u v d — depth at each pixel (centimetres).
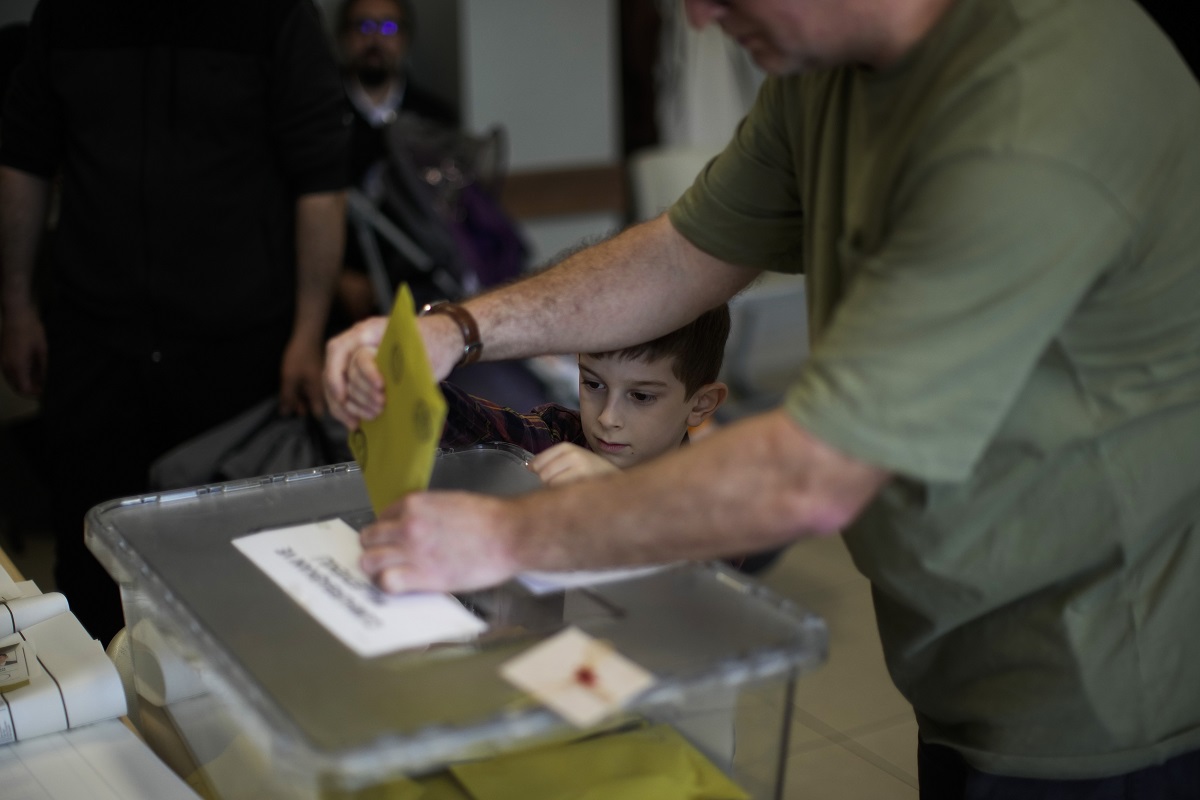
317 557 86
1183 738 95
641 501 75
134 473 219
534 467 98
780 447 72
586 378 132
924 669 100
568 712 67
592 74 467
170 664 87
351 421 95
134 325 209
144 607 89
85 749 95
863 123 86
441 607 79
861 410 71
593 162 475
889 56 82
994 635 94
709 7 79
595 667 71
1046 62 74
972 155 73
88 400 212
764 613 79
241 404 218
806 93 96
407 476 81
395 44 348
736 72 466
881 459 71
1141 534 87
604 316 113
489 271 304
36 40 200
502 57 443
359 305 273
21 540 283
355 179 289
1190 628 92
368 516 97
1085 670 90
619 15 466
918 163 76
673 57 462
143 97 198
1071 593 90
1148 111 76
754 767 78
